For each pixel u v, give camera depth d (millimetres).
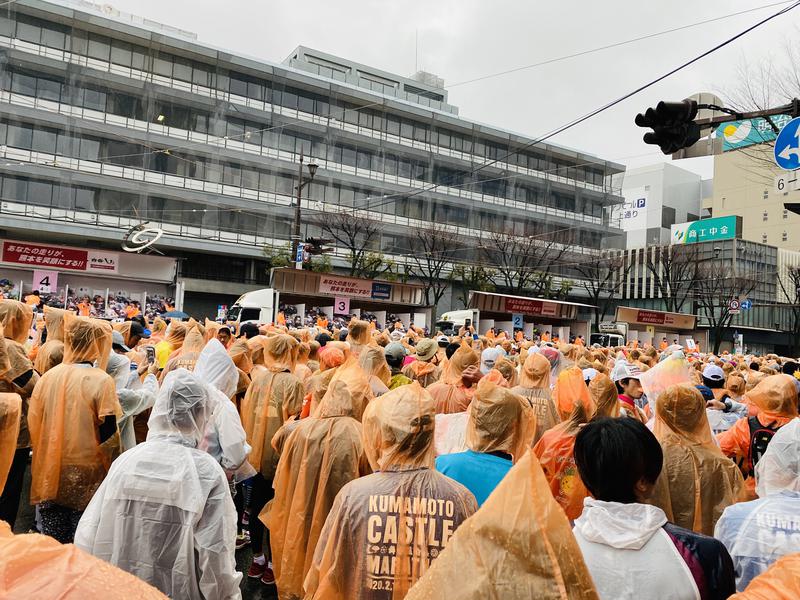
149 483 2576
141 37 38750
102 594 1223
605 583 1920
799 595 1365
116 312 27516
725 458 3312
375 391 5105
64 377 4121
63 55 36844
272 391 4992
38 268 28000
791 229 68062
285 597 3469
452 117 50594
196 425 2754
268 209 42750
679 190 88188
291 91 44781
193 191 40438
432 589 1379
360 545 2422
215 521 2639
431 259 45531
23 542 1245
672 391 3361
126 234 34000
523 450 3021
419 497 2461
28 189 35938
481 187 52094
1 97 35125
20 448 4359
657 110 9734
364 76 60938
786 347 63812
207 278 41562
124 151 38656
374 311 29344
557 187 55469
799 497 2488
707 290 48500
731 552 2488
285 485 3654
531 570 1311
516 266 45500
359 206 46500
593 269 52000
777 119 14305
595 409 3904
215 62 41531
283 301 26266
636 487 2072
